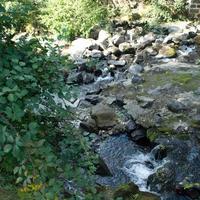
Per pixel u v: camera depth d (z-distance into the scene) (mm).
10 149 2689
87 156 3643
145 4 12219
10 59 3355
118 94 7883
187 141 6215
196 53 9727
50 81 3516
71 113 3852
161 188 5438
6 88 2912
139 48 9898
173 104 7074
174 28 11195
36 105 3350
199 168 5758
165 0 11820
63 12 10812
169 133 6406
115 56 9609
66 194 3324
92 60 5008
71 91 3979
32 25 10219
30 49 3604
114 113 7059
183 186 5320
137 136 6516
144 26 11227
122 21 11234
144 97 7527
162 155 6035
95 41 10328
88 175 3465
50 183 2844
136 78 8367
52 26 10562
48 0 11258
